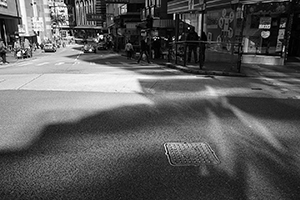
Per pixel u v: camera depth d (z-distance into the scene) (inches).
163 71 486.3
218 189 115.0
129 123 196.9
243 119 208.2
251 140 168.2
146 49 693.3
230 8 548.7
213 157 144.5
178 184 118.6
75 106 241.4
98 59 933.2
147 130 183.2
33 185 118.0
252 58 526.6
